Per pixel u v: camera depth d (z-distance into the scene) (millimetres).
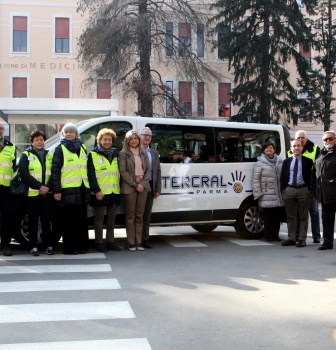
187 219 9305
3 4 35500
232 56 30047
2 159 7891
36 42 35750
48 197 8086
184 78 25719
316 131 37312
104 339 4176
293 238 9297
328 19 31922
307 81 30859
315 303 5297
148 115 24578
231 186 9695
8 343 4070
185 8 24750
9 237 8086
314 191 8898
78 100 20141
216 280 6348
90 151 8383
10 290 5777
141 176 8469
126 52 23766
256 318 4773
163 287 5961
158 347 4012
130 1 24188
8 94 35500
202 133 9484
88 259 7809
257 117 29672
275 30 28547
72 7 36031
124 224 8992
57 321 4645
